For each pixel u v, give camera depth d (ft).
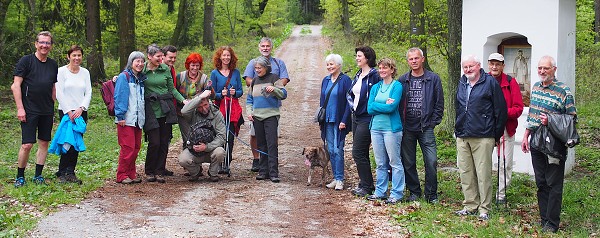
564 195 24.99
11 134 43.52
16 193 23.59
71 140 25.79
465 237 19.66
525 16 29.25
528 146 21.44
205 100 27.71
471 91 22.11
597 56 59.16
